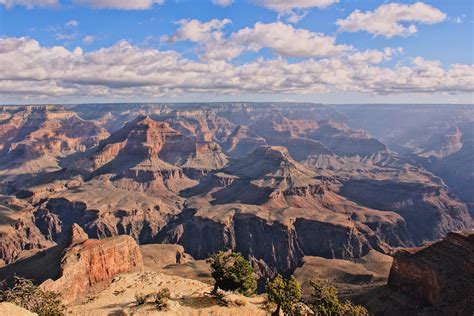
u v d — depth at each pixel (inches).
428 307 5108.3
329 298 3073.3
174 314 2778.1
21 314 2356.1
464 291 4896.7
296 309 2938.0
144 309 2827.3
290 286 2918.3
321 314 3006.9
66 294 5211.6
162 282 3973.9
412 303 5565.9
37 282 5551.2
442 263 5457.7
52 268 5708.7
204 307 2913.4
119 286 3939.5
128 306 2987.2
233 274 3147.1
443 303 4943.4
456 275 5172.2
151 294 3102.9
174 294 3203.7
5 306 2356.1
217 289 3250.5
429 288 5487.2
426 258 5679.1
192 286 3816.4
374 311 5743.1
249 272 3218.5
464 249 5369.1
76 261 5639.8
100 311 2987.2
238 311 2896.2
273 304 3068.4
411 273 5767.7
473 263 5024.6
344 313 3063.5
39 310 2965.1
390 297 5836.6
